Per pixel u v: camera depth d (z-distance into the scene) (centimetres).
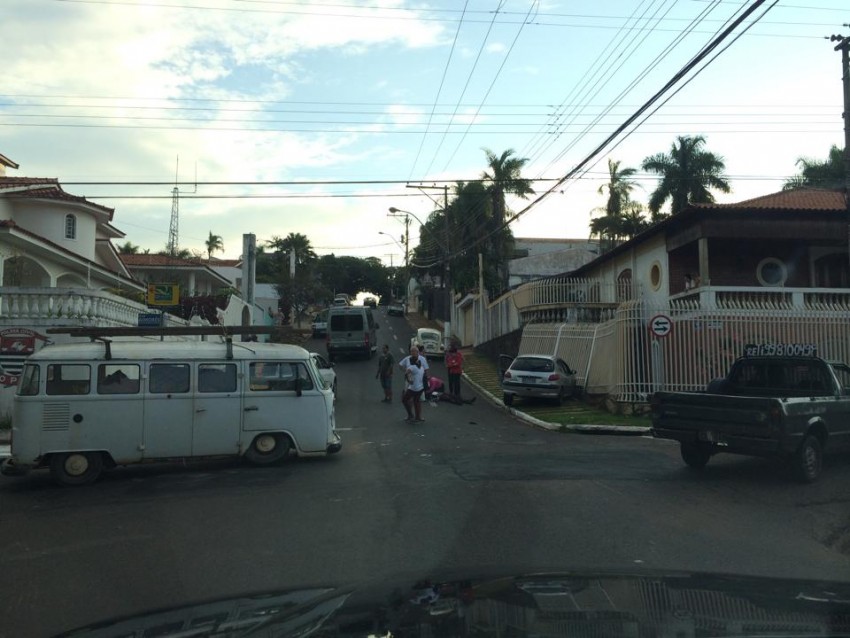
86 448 1048
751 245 2383
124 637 278
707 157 4250
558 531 712
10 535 738
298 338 4578
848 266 2395
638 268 2706
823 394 1072
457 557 627
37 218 2581
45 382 1050
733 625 229
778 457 961
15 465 1034
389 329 5741
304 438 1155
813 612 246
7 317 1689
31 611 511
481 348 3972
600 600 260
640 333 1827
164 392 1098
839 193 2588
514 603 256
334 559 627
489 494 884
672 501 848
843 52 1473
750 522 752
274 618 272
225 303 3247
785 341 1797
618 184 4875
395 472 1055
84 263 2503
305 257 8012
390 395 2175
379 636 224
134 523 777
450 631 225
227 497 902
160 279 4528
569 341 2364
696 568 588
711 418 999
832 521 757
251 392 1137
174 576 588
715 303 1878
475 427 1659
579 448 1298
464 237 4634
